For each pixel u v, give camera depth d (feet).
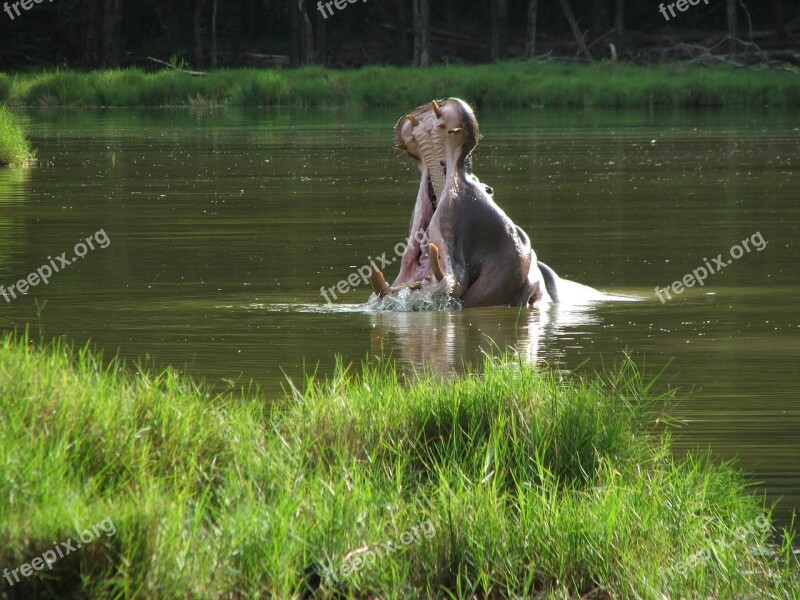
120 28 501.15
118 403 47.78
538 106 379.76
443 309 83.35
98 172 186.19
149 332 76.33
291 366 66.95
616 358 69.36
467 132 83.66
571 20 477.77
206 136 258.98
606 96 377.09
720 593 41.93
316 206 144.05
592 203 146.51
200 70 467.52
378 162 200.23
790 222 128.26
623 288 93.50
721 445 53.62
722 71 408.87
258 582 39.93
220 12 549.95
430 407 51.57
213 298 88.17
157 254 108.58
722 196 152.97
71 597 38.63
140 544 39.37
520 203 146.82
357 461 48.47
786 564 43.16
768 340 74.18
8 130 204.23
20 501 40.19
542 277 90.22
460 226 83.97
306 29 469.98
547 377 62.85
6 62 487.20
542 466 48.21
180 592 38.70
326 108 380.37
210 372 65.36
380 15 546.26
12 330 76.74
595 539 43.19
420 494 46.73
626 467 49.47
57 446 43.32
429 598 41.73
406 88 385.70
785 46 464.65
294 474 46.21
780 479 49.78
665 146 228.22
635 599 41.73
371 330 77.05
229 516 42.50
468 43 528.22
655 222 129.49
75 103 387.96
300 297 88.74
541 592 42.19
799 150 217.56
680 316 82.17
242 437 48.39
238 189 163.22
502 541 43.09
